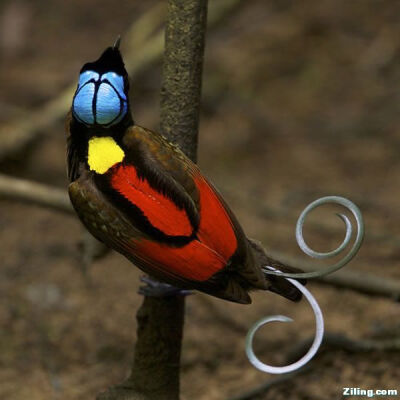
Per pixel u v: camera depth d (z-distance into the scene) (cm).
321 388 816
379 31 1842
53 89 1747
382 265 1085
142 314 670
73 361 974
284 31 1891
